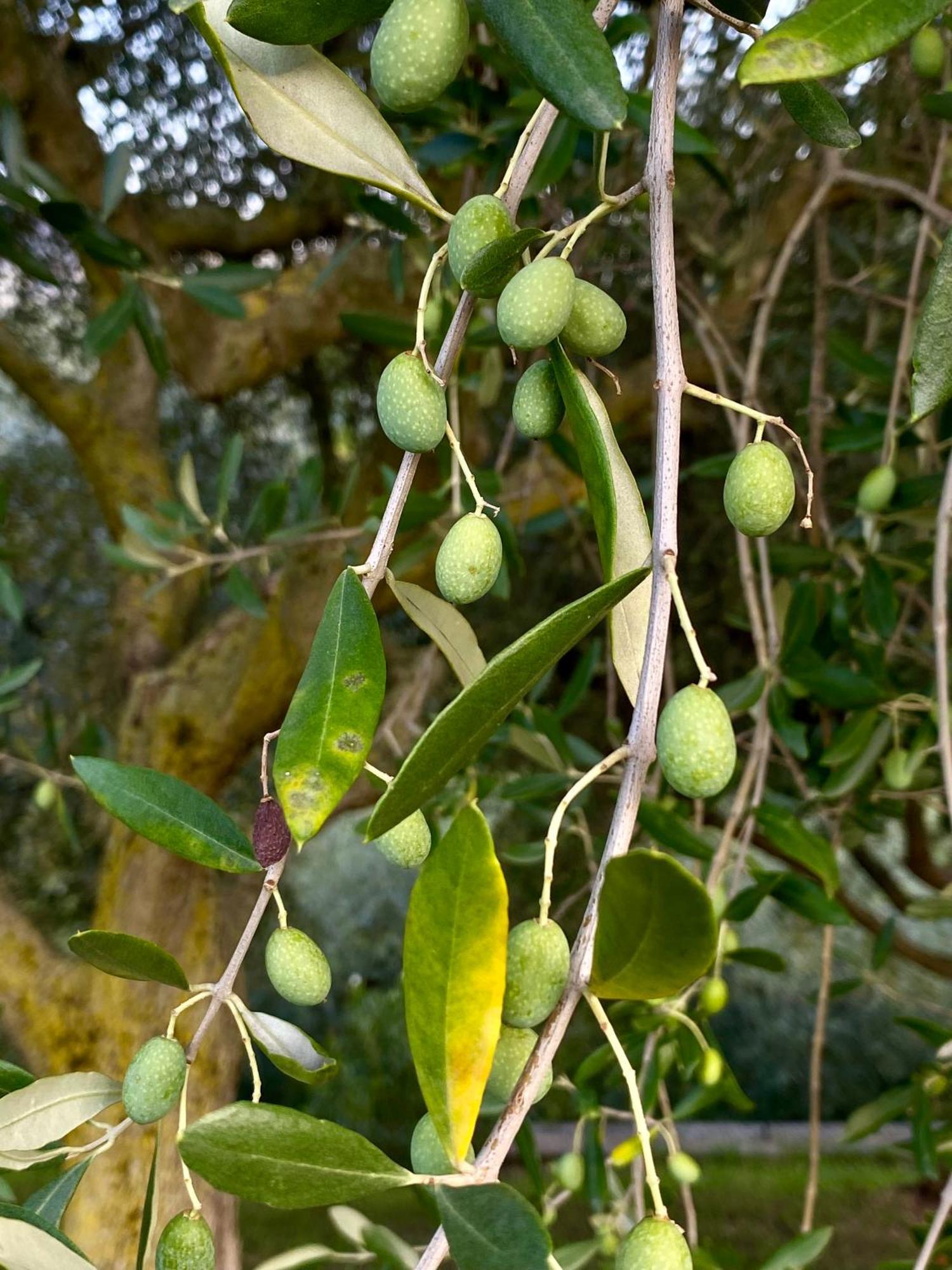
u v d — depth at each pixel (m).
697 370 3.25
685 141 1.57
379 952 8.23
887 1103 1.88
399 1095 7.52
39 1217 0.63
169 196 4.04
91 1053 3.56
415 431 0.66
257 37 0.64
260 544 3.32
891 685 1.94
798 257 3.14
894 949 3.41
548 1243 0.50
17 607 2.64
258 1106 0.54
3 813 4.96
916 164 2.95
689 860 2.93
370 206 1.88
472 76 1.68
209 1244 0.67
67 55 3.64
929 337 0.64
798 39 0.50
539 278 0.64
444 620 0.84
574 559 3.61
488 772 2.79
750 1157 7.00
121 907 3.76
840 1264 5.36
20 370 3.87
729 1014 8.09
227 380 3.74
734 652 4.07
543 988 0.57
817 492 2.50
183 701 3.81
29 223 3.62
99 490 4.03
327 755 0.62
